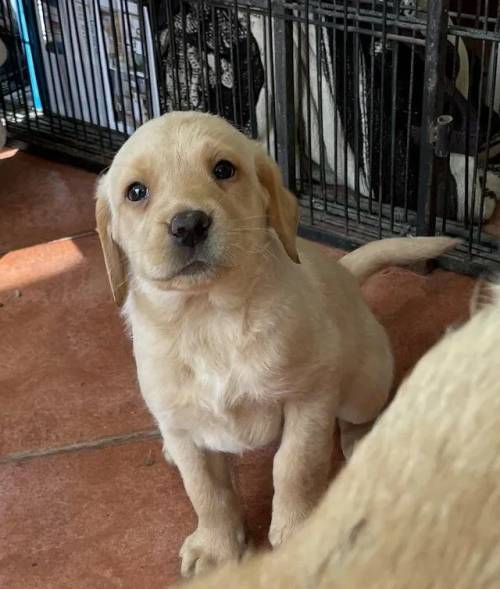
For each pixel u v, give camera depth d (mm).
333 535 114
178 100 863
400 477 112
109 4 871
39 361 696
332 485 122
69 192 925
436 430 112
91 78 952
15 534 553
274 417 496
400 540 110
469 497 108
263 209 469
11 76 1013
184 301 452
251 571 116
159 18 850
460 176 765
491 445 109
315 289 503
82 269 800
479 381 112
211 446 498
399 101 751
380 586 108
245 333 459
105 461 600
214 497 509
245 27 800
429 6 638
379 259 624
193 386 468
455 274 743
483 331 116
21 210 899
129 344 704
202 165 433
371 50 704
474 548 107
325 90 787
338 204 818
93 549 539
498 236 755
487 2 648
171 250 416
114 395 655
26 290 779
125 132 959
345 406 555
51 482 587
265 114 823
